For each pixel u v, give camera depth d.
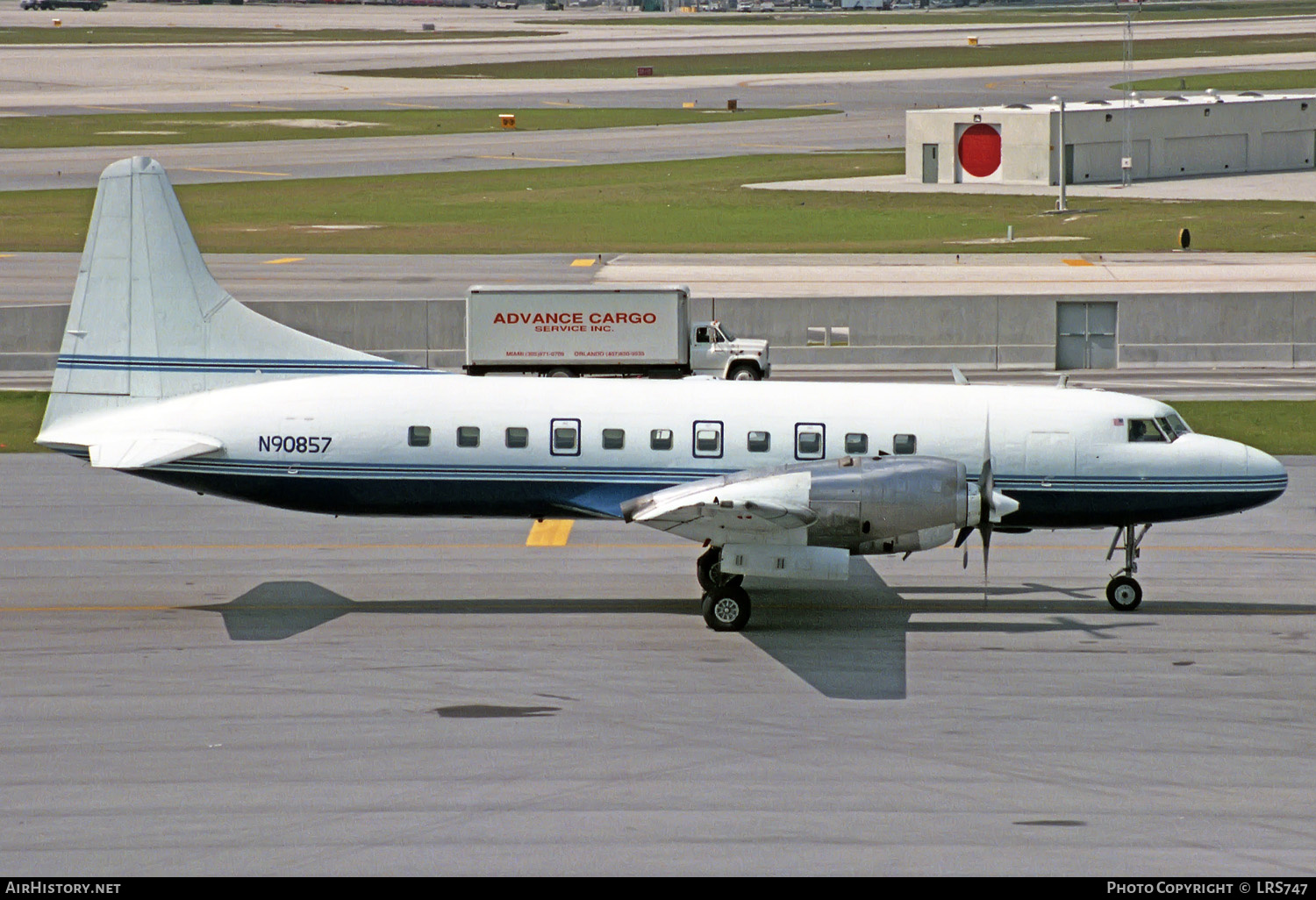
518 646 70.94
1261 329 167.38
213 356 79.12
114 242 78.25
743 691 63.84
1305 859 46.62
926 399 79.81
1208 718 60.41
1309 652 70.69
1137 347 167.00
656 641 72.06
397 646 70.75
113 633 72.81
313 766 54.44
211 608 78.19
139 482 111.94
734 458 77.75
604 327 151.88
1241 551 93.00
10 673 65.88
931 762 55.12
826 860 46.47
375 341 164.88
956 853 47.03
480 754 55.72
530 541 95.25
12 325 162.00
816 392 79.94
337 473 77.69
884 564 89.75
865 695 63.47
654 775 53.75
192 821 49.31
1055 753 56.25
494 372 152.25
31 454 122.00
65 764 54.44
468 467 77.75
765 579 85.94
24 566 87.25
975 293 185.00
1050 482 79.12
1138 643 72.12
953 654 70.06
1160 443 79.50
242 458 77.38
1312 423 133.00
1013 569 88.56
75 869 45.50
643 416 78.19
